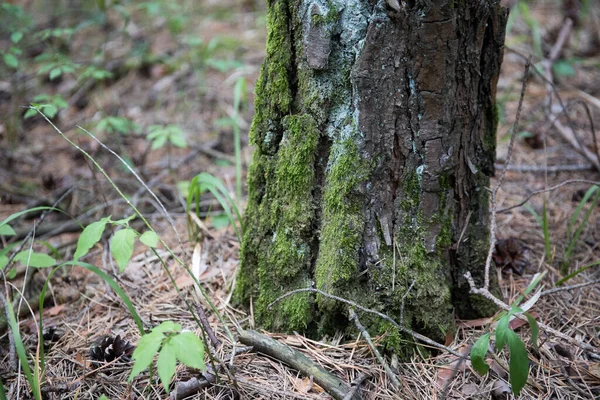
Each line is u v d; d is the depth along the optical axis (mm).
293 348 858
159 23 2016
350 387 801
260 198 910
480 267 888
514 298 945
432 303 855
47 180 1299
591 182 948
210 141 1441
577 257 1037
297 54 828
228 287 990
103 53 1745
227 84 1688
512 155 1303
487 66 837
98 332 938
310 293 876
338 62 815
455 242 873
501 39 827
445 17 769
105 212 1204
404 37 783
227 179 1276
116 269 1053
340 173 833
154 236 781
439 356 859
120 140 1459
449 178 845
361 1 791
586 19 1824
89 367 872
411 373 839
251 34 1924
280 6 817
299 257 876
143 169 1349
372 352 850
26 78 1611
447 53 784
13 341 907
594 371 835
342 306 856
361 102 808
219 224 1132
